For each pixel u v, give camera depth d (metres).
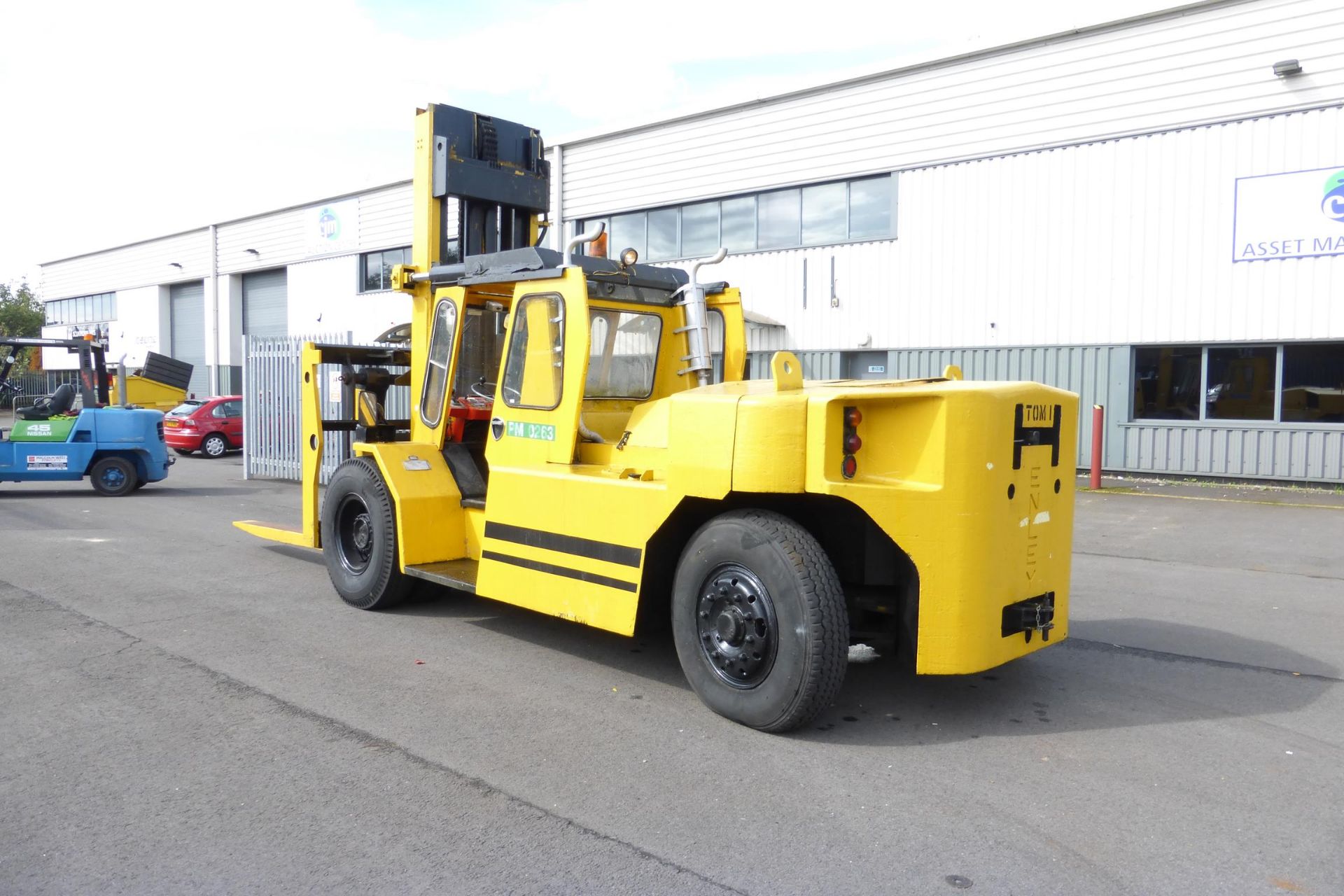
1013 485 4.60
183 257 38.09
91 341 14.30
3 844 3.48
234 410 22.77
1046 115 16.47
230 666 5.63
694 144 21.14
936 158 17.70
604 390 6.30
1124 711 5.03
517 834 3.58
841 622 4.45
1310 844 3.55
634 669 5.67
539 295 5.95
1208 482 15.37
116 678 5.40
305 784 4.01
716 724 4.75
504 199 7.39
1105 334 16.12
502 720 4.79
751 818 3.73
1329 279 14.16
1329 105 14.02
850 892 3.20
